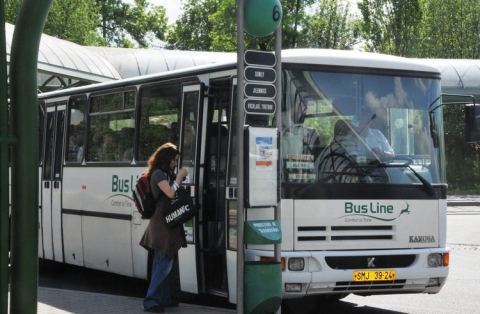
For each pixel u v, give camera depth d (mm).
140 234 11352
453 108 47812
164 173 9336
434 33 54062
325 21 52000
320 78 9359
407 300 11484
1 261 6094
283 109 9141
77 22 46656
